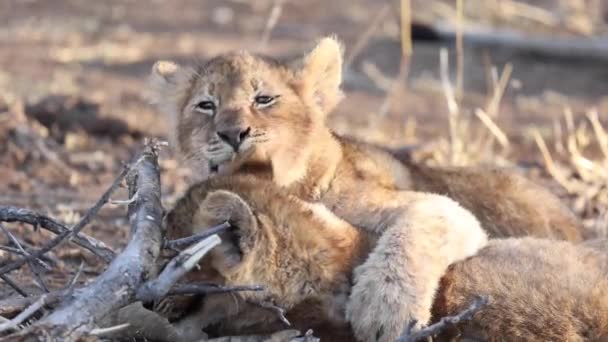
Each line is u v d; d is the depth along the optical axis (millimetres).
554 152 18812
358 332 9469
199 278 9125
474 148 17578
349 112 21875
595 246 10117
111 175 16703
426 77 24766
